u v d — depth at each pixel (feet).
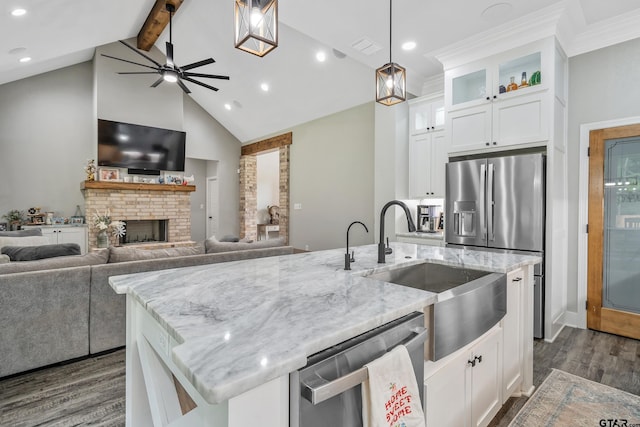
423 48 11.71
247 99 22.26
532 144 10.25
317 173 20.43
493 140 11.05
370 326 3.15
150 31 18.12
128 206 20.99
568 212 11.25
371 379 2.91
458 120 11.95
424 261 6.94
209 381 2.01
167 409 3.98
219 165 27.27
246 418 2.31
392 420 3.01
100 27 15.67
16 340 7.63
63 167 20.98
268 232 30.12
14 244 13.52
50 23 12.70
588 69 10.76
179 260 9.88
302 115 20.85
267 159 30.86
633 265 10.07
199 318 3.17
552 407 6.61
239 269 5.60
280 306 3.54
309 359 2.73
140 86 21.57
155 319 3.53
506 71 11.39
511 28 10.23
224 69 20.35
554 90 9.89
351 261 6.31
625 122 10.10
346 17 9.75
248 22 5.29
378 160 15.47
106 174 20.31
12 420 6.19
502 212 10.61
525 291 7.11
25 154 19.86
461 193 11.57
